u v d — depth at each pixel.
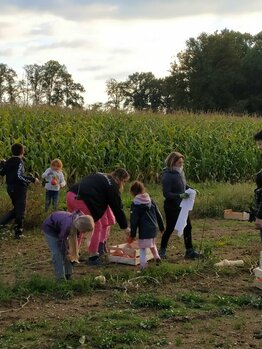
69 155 18.00
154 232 8.63
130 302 6.89
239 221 13.73
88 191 8.58
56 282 7.43
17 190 11.29
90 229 7.34
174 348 5.53
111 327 5.96
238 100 73.75
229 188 16.47
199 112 28.89
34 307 6.71
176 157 9.48
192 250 9.60
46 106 22.97
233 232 12.21
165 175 9.45
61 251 7.55
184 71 79.38
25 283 7.33
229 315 6.57
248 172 22.12
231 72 74.31
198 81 75.69
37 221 12.05
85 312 6.55
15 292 7.14
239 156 21.88
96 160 18.56
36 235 11.53
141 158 19.25
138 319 6.25
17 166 11.29
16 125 19.47
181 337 5.82
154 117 24.78
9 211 11.81
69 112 22.75
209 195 15.59
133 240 8.86
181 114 27.03
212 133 23.11
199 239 11.34
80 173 18.17
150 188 17.95
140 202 8.59
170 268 8.25
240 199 15.17
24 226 11.94
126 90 91.50
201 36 79.56
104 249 9.54
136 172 19.17
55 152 17.88
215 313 6.61
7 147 17.30
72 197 8.63
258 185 8.01
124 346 5.50
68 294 7.12
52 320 6.25
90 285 7.50
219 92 75.38
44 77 53.12
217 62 76.81
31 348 5.42
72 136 19.22
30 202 12.16
